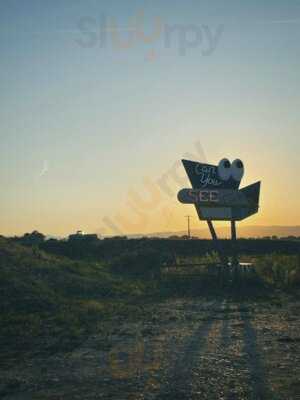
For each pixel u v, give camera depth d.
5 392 8.38
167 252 43.91
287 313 17.02
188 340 12.52
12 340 13.02
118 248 51.94
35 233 58.81
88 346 12.06
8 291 19.88
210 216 28.38
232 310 18.16
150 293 24.05
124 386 8.52
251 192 28.98
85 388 8.47
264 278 27.91
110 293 23.36
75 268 28.56
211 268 29.58
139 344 12.14
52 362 10.51
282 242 54.75
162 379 8.88
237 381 8.59
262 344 11.75
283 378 8.71
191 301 21.19
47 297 19.86
